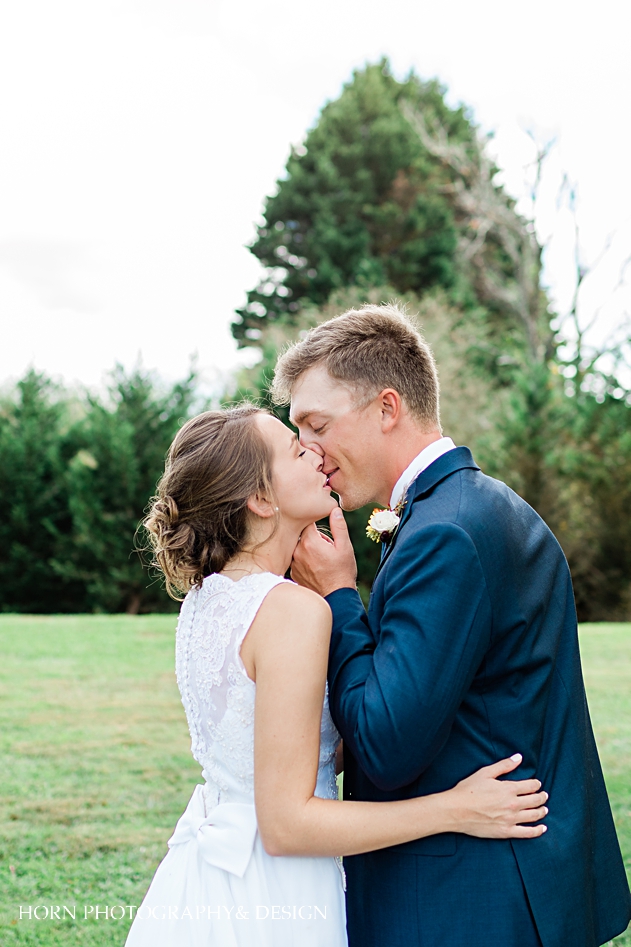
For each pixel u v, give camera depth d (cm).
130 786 448
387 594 150
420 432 173
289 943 149
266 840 143
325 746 162
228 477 162
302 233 2458
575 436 1494
